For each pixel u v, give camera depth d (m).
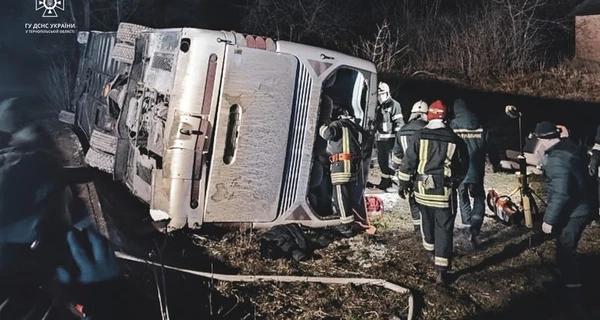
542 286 5.56
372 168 9.22
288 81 5.72
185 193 5.45
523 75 16.20
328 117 6.36
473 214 6.34
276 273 5.46
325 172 6.49
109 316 1.97
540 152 5.29
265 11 16.05
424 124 6.11
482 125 6.36
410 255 6.02
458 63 16.34
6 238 1.98
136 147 5.88
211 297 4.91
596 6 16.95
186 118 5.36
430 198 5.27
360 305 5.01
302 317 4.77
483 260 6.06
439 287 5.34
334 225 6.38
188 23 16.80
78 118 8.50
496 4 16.86
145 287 4.59
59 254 2.00
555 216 5.07
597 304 5.32
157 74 5.74
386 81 14.81
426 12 17.39
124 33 6.62
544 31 18.47
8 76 12.74
